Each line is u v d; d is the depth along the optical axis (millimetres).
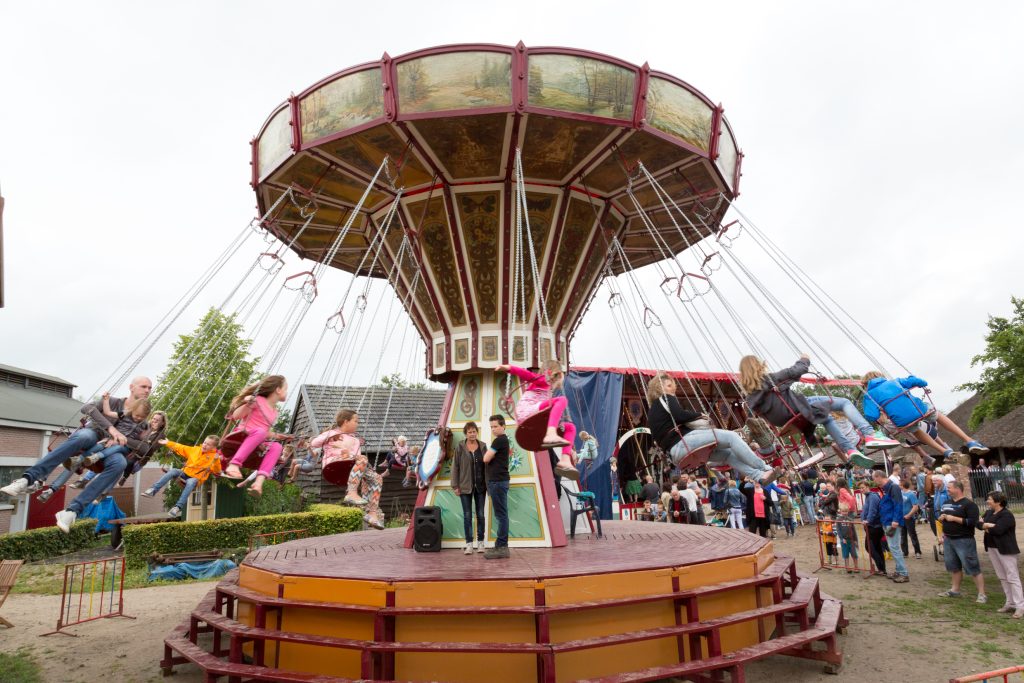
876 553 11328
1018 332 35250
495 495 6676
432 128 7238
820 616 6891
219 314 7988
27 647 7977
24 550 16469
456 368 8594
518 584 5340
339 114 7340
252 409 6738
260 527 16219
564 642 5250
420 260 8789
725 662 5180
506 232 8398
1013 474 24109
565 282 9008
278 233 10375
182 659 7094
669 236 11359
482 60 6879
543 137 7504
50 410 25453
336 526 17188
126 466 7020
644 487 16953
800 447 7504
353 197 9242
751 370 6824
